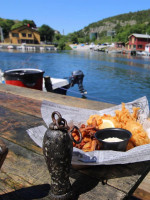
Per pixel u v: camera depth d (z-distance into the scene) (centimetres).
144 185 212
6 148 82
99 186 110
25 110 252
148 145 118
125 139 131
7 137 177
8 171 128
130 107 180
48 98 311
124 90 1341
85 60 3528
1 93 347
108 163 111
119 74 1988
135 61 3494
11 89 375
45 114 161
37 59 3528
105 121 154
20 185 114
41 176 122
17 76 505
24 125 204
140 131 139
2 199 104
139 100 178
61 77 1805
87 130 138
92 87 1409
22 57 3775
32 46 8419
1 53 4803
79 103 285
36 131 143
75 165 119
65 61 3272
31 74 514
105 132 138
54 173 96
